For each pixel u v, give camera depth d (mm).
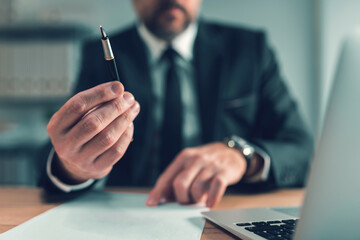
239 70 1237
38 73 2104
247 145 745
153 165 1148
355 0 2275
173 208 534
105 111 459
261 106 1243
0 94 2092
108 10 2408
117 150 500
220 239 371
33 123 2410
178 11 1178
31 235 382
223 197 661
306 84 2436
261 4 2461
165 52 1238
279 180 755
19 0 2416
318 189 251
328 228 248
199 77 1218
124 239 367
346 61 240
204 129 1184
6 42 2285
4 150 2195
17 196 663
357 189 241
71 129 467
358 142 238
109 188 774
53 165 607
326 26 2340
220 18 2455
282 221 400
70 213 497
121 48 1230
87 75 1250
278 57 2459
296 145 901
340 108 242
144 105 1163
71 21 2357
